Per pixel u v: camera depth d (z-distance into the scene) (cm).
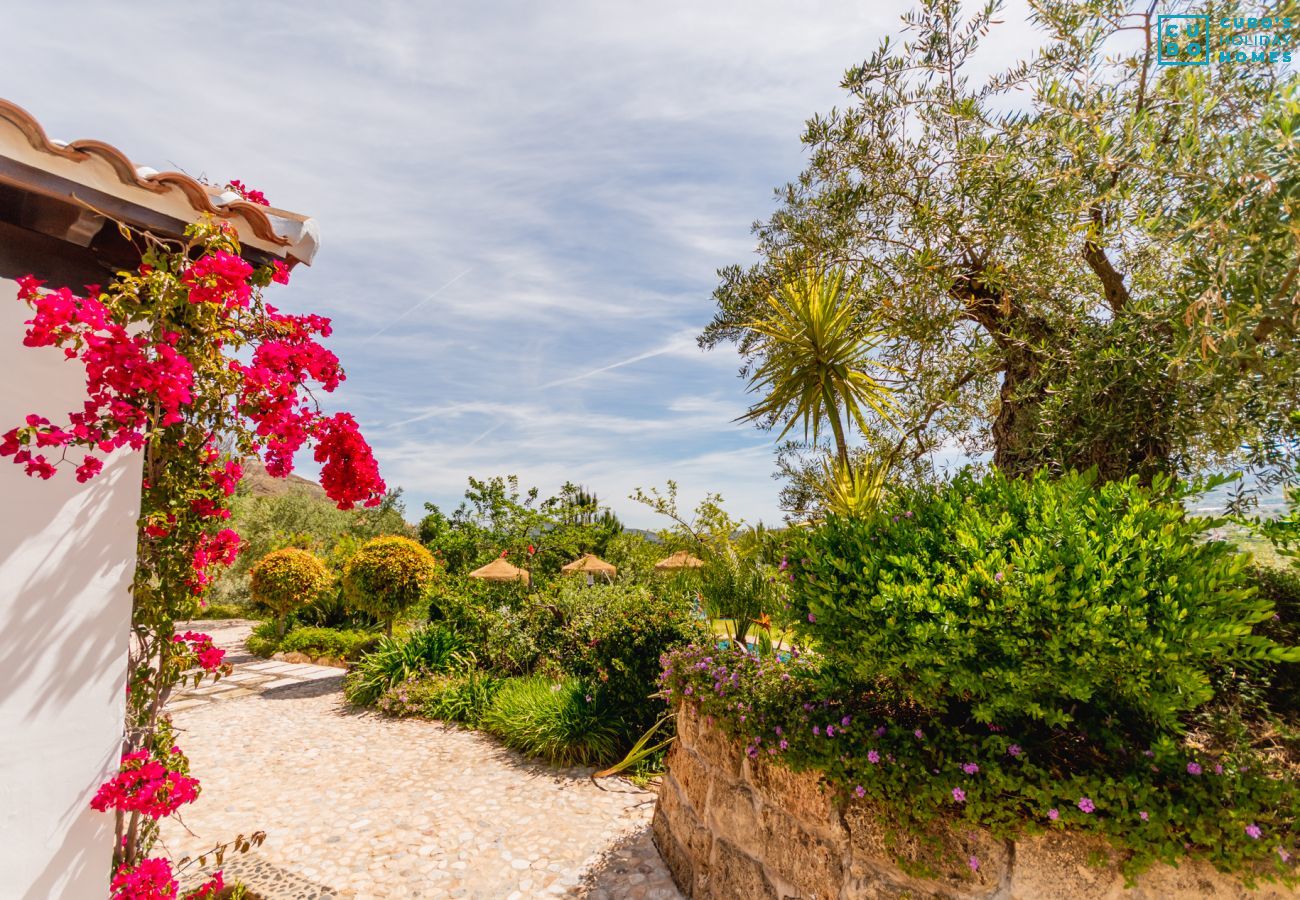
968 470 333
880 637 265
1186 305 274
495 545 1538
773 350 638
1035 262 399
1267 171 240
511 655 895
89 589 240
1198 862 224
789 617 320
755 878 339
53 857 228
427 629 988
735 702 368
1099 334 377
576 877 424
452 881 419
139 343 221
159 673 271
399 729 764
